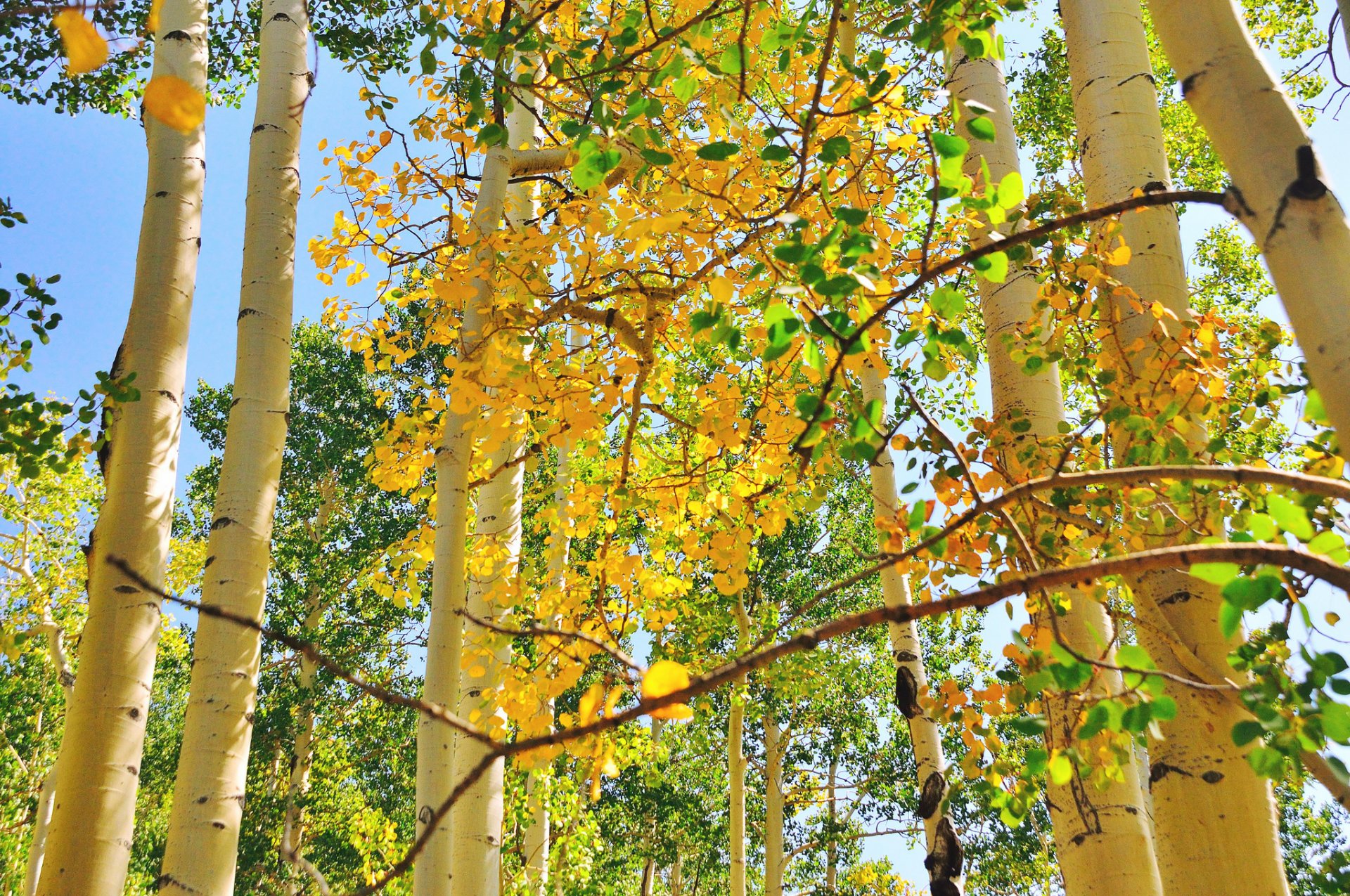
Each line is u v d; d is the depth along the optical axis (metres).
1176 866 2.17
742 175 3.27
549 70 2.76
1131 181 2.84
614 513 4.08
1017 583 1.26
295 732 10.49
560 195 4.91
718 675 1.19
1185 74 1.30
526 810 7.10
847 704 11.09
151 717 15.88
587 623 3.76
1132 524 2.28
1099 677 2.15
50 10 0.84
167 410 3.16
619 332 3.65
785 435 3.46
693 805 11.52
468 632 3.95
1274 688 1.48
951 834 3.51
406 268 4.30
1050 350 2.78
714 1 2.35
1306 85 6.64
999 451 2.72
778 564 10.61
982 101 3.32
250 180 3.50
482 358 3.48
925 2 2.43
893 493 4.22
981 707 2.52
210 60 7.40
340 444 11.86
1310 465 2.21
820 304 1.98
